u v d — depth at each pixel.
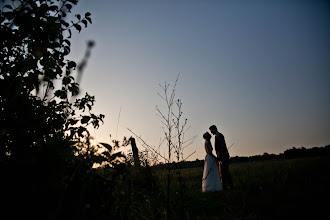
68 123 2.32
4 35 1.87
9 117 1.90
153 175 4.33
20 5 1.99
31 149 1.93
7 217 1.07
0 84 1.84
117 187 2.25
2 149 1.86
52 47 2.13
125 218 2.00
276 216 2.31
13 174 1.13
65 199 1.24
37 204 1.10
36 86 2.17
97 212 1.38
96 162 1.77
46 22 2.06
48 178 1.13
